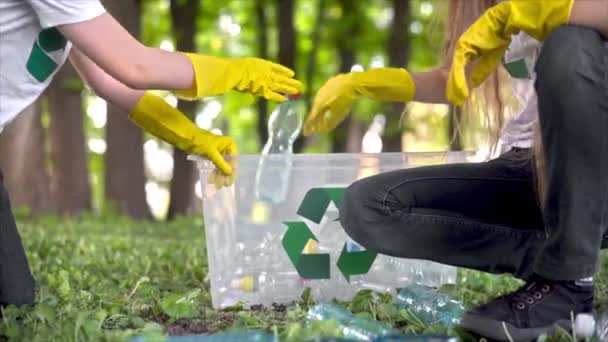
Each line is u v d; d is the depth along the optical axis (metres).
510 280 6.57
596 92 4.02
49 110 19.78
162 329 4.59
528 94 4.98
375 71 5.55
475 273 6.68
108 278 7.00
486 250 4.94
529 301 4.22
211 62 4.78
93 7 4.44
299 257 5.55
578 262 4.14
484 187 4.89
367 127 31.27
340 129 23.42
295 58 21.92
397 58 20.80
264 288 5.53
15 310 4.60
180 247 9.68
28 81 4.53
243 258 5.50
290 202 5.50
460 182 4.89
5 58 4.43
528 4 4.25
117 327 4.76
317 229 5.55
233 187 5.41
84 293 5.49
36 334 4.28
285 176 5.46
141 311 5.32
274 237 5.52
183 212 21.50
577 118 4.02
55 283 6.02
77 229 13.91
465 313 4.31
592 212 4.12
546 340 4.16
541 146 4.34
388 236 4.91
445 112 7.31
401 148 20.61
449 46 5.48
